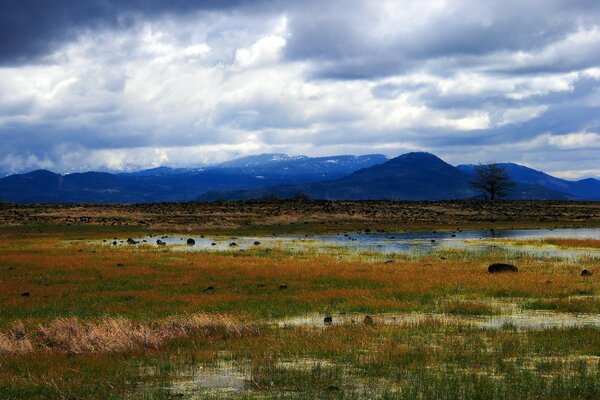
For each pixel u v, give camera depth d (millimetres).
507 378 14172
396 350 16969
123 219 94375
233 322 21734
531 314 23672
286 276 35938
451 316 23391
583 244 60531
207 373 15094
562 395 12836
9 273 37688
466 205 124188
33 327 21438
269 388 13711
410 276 35188
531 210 118625
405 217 104812
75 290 30969
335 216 103000
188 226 87812
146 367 15828
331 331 19844
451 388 13195
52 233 77500
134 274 36969
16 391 13609
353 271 38062
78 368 15617
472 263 42906
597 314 23609
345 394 13055
